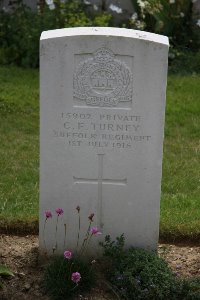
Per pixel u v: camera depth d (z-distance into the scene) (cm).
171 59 974
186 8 999
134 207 488
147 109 466
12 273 480
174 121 795
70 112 468
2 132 753
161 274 460
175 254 524
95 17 970
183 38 1005
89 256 496
